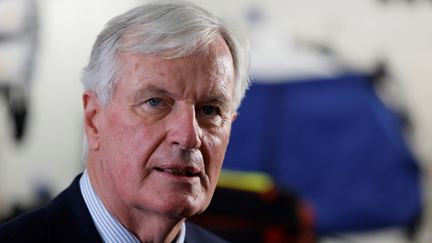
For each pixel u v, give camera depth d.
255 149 4.16
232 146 4.16
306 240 4.18
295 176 4.18
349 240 4.20
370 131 4.19
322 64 4.18
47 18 4.02
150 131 1.78
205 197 1.86
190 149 1.77
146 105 1.79
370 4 4.19
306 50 4.18
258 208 4.19
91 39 4.04
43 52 4.02
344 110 4.18
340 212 4.21
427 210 4.22
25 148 4.03
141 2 4.06
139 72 1.78
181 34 1.77
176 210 1.79
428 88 4.24
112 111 1.84
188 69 1.77
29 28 4.02
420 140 4.22
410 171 4.21
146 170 1.80
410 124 4.21
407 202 4.22
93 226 1.89
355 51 4.19
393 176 4.21
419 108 4.22
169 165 1.77
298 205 4.18
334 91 4.18
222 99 1.84
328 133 4.18
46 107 4.04
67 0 4.04
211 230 4.21
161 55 1.76
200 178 1.83
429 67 4.24
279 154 4.17
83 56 4.04
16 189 4.04
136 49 1.78
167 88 1.77
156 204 1.78
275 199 4.19
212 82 1.80
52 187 4.05
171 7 1.83
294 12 4.18
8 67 4.04
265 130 4.16
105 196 1.90
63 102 4.05
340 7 4.19
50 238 1.83
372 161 4.20
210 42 1.81
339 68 4.18
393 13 4.21
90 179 1.95
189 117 1.77
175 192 1.78
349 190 4.20
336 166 4.19
